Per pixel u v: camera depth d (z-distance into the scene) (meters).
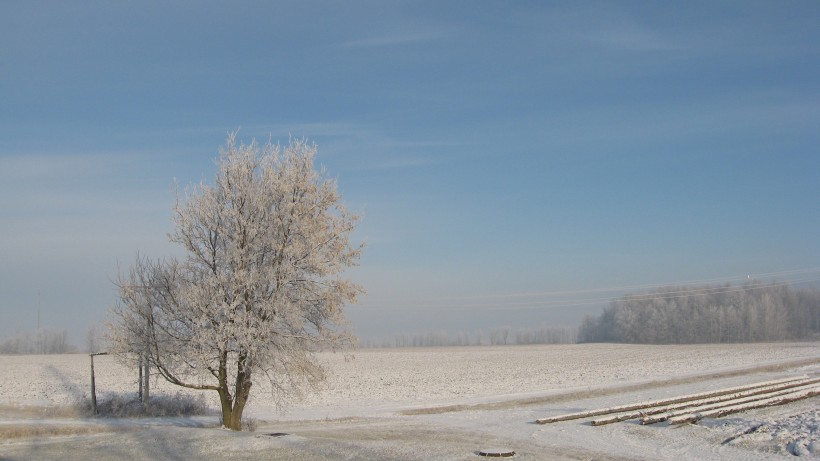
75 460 19.53
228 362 25.91
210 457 19.86
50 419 28.53
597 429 26.64
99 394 37.12
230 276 24.59
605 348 131.12
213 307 24.12
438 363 87.75
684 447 22.34
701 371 56.75
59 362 88.06
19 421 27.59
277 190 25.28
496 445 23.17
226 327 23.92
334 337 25.78
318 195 25.77
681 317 141.75
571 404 36.66
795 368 59.22
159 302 25.19
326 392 44.50
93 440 23.19
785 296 139.00
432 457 20.00
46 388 44.88
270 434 24.19
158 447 21.23
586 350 123.44
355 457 19.84
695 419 26.84
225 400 25.48
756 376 51.41
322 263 24.94
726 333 134.75
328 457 19.83
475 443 23.67
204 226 25.36
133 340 25.02
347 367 79.00
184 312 24.64
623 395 40.47
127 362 25.25
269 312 24.16
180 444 21.56
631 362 77.06
